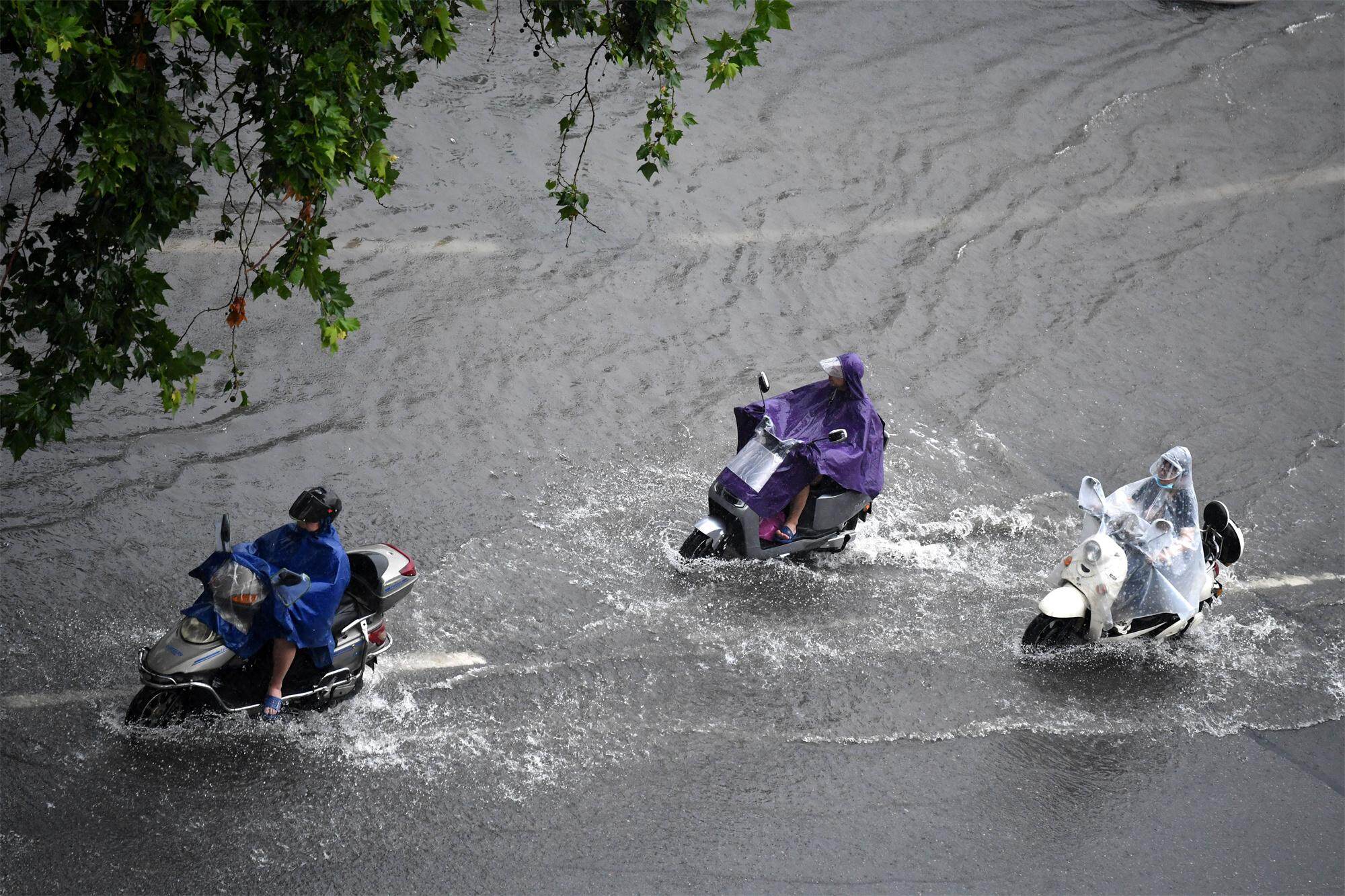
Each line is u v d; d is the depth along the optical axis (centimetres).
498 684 2534
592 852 2128
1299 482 3709
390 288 4009
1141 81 6116
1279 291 4788
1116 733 2588
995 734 2541
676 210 4681
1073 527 3372
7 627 2511
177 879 1977
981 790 2378
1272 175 5544
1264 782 2494
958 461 3622
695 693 2575
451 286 4069
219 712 2306
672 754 2394
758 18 2164
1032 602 3025
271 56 1883
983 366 4122
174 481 3064
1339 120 6016
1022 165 5338
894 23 6316
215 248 3991
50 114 1811
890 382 3953
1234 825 2370
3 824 2045
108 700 2344
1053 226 4991
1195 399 4091
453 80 5128
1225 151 5669
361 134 1942
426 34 2133
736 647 2738
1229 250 5003
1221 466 3753
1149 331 4444
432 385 3609
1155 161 5516
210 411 3356
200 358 1978
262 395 3459
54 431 1869
